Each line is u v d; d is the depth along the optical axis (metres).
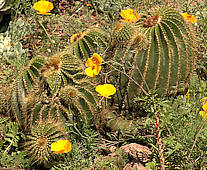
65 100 1.76
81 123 1.81
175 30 1.83
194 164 1.70
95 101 1.80
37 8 2.04
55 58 1.79
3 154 1.78
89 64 1.80
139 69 1.82
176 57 1.82
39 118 1.77
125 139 1.85
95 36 1.89
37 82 1.79
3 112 1.86
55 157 1.76
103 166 1.75
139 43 1.81
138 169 1.73
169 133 1.79
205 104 1.77
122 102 1.86
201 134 1.74
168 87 1.84
